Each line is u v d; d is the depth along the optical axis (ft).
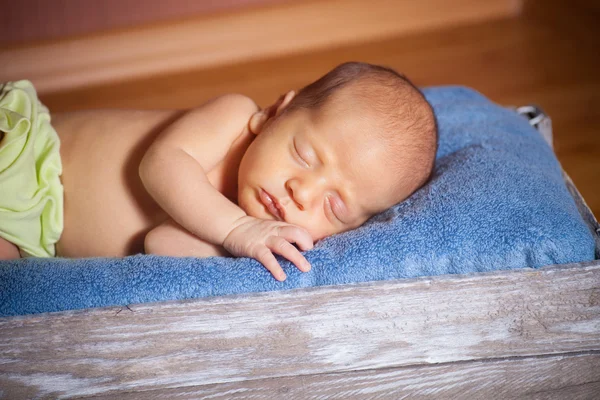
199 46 10.06
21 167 4.23
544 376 3.90
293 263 3.74
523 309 3.70
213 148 4.35
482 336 3.77
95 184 4.55
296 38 10.35
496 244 3.71
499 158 4.48
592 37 9.96
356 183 4.11
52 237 4.56
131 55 9.86
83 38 9.66
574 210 4.08
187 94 9.34
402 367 3.84
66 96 9.47
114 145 4.62
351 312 3.65
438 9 10.68
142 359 3.69
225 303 3.58
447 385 3.90
